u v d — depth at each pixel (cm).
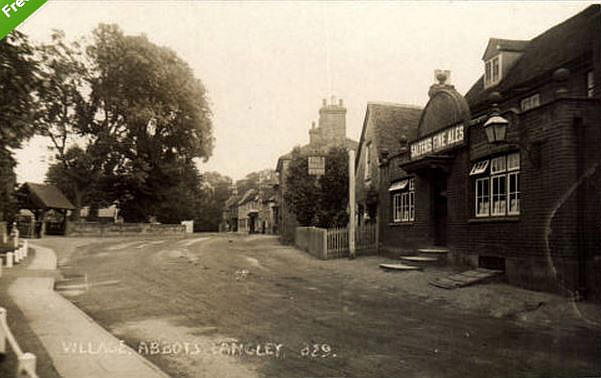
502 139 1130
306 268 1747
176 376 609
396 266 1579
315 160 2503
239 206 6644
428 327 842
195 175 3033
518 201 1225
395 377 595
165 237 3284
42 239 2769
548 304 979
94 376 584
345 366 639
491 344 730
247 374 614
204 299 1127
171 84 2058
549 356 668
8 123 635
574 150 1045
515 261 1198
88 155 2214
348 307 1026
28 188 3081
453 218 1520
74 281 1408
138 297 1154
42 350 695
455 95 1542
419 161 1603
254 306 1042
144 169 2466
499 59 1698
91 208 3866
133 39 1758
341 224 2455
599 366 626
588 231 1028
